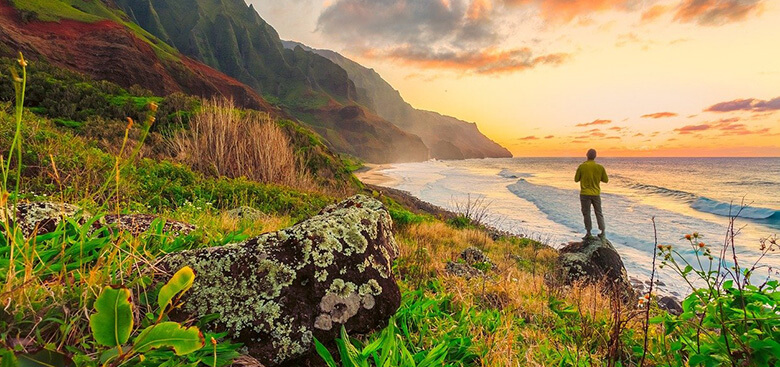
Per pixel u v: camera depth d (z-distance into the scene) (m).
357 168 104.31
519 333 2.75
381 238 2.51
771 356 1.51
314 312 1.94
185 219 4.09
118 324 0.93
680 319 1.98
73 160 5.91
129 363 1.17
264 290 1.89
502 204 33.62
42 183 4.76
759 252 14.65
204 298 1.79
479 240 12.32
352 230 2.30
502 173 86.88
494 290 3.94
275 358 1.77
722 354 1.67
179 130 13.83
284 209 8.50
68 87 19.38
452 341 2.33
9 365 0.84
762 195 36.72
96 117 16.31
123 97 21.88
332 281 2.05
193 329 0.99
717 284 1.89
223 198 7.81
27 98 17.59
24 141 6.19
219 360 1.42
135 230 2.30
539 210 29.52
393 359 1.96
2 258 1.58
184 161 10.12
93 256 1.76
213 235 2.86
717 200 30.16
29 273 1.31
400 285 3.36
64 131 12.34
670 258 2.06
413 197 37.88
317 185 14.41
